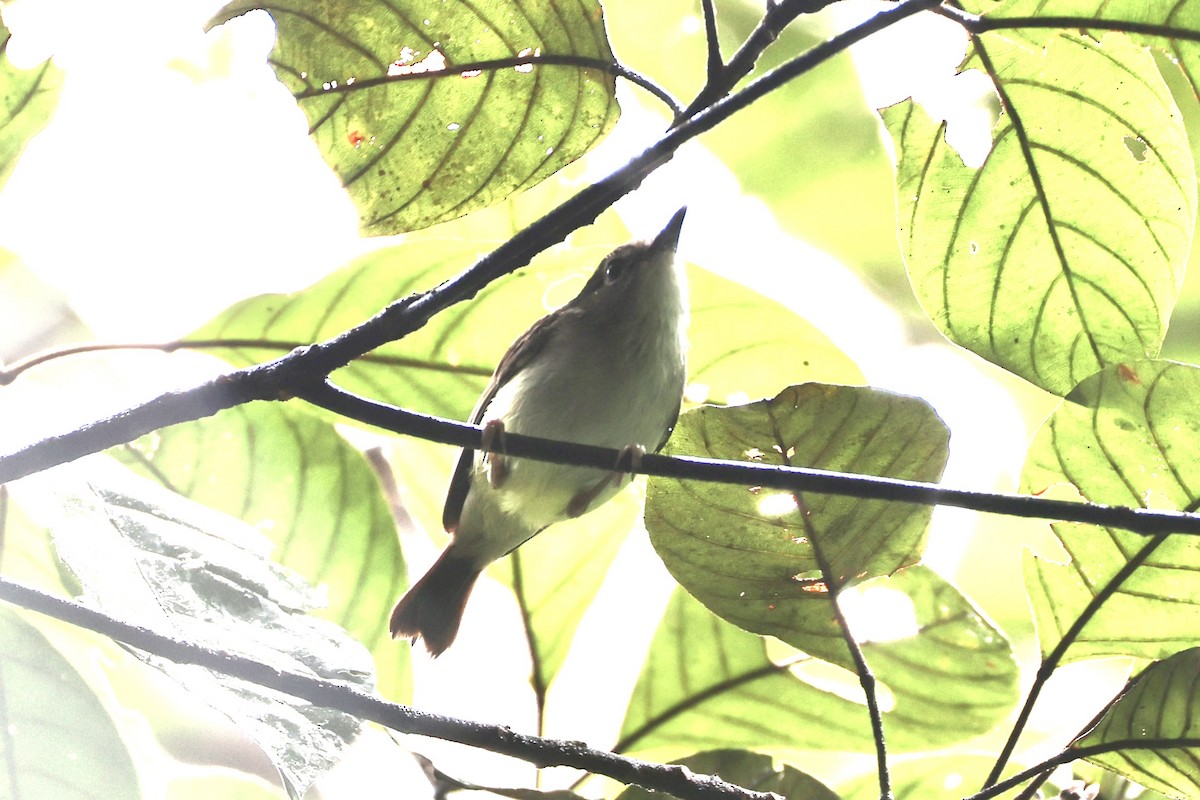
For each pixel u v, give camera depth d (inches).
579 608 302.8
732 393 315.9
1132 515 197.0
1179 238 249.1
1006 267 257.4
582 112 245.9
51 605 190.5
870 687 250.1
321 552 298.4
